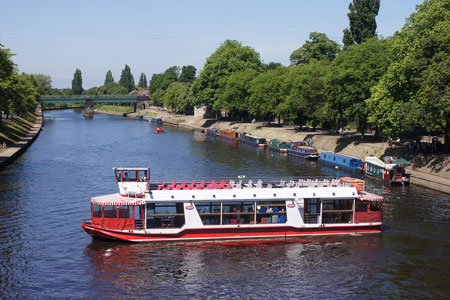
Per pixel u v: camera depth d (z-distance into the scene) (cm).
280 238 4397
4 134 11794
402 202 5775
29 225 4800
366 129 11756
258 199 4338
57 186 6838
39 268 3691
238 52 18662
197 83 19162
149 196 4206
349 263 3825
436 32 6744
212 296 3256
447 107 6234
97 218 4212
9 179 7356
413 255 3994
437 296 3259
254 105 14800
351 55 9525
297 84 12094
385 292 3319
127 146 12481
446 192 6306
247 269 3700
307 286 3412
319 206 4469
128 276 3556
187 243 4241
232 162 9481
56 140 13912
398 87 7369
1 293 3266
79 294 3269
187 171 8275
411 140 8750
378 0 13788
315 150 9988
